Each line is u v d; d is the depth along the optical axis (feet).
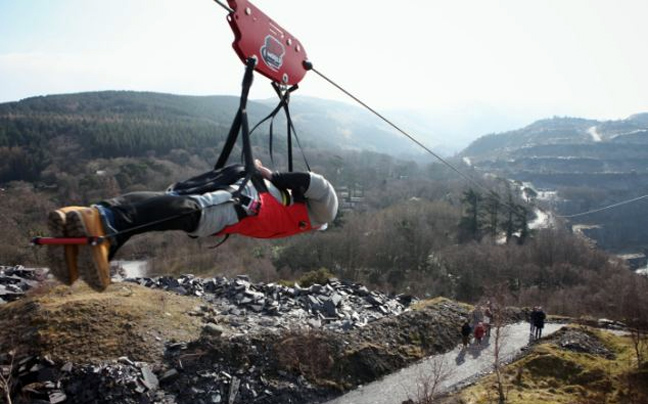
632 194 461.37
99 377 63.10
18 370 65.36
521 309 110.22
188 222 13.42
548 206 364.99
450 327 92.63
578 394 70.23
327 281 111.55
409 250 204.95
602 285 177.27
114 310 78.07
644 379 72.69
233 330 79.05
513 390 70.59
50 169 344.49
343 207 321.52
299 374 71.56
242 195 15.33
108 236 11.24
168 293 92.32
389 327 87.04
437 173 479.82
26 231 203.82
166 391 64.08
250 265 206.49
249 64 16.34
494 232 241.76
